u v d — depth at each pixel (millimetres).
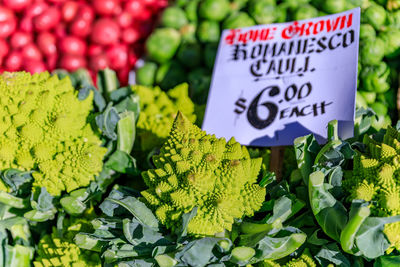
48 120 1141
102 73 1513
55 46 2355
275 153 1260
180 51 2027
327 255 947
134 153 1412
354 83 1184
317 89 1254
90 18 2311
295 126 1251
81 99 1269
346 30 1272
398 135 991
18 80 1181
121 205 994
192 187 911
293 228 949
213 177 923
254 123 1329
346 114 1165
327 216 952
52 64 2359
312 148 1072
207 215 907
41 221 1182
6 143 1140
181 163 916
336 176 993
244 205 936
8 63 2342
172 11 2078
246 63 1434
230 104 1399
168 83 2041
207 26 1991
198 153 924
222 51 1500
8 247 1144
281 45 1394
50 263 1077
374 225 873
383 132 1114
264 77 1380
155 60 2084
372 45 1610
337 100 1198
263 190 919
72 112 1178
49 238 1172
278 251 925
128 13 2346
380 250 896
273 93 1338
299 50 1349
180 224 931
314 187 945
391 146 978
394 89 1645
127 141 1254
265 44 1427
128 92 1393
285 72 1345
